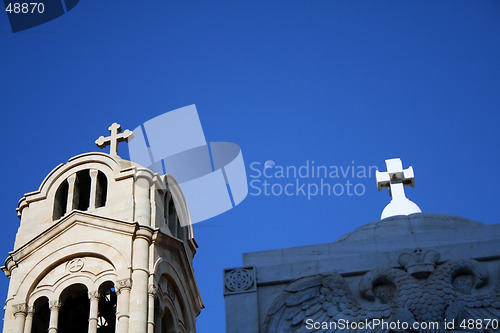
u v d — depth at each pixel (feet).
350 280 128.98
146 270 183.01
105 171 199.00
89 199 203.10
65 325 190.80
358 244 131.23
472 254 127.85
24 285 186.50
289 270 129.90
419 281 126.72
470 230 130.52
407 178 151.12
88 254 186.70
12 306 184.65
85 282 183.52
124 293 179.63
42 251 189.57
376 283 127.44
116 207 192.34
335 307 126.41
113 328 190.90
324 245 131.75
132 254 184.65
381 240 131.13
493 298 124.06
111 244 186.50
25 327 182.39
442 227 134.41
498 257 127.34
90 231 189.26
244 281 129.39
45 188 201.36
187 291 195.93
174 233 197.88
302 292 128.06
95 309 179.32
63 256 187.32
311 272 129.49
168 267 189.47
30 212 198.90
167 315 187.52
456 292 124.57
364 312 125.39
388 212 145.89
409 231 134.21
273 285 129.49
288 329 125.80
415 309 123.65
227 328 126.11
